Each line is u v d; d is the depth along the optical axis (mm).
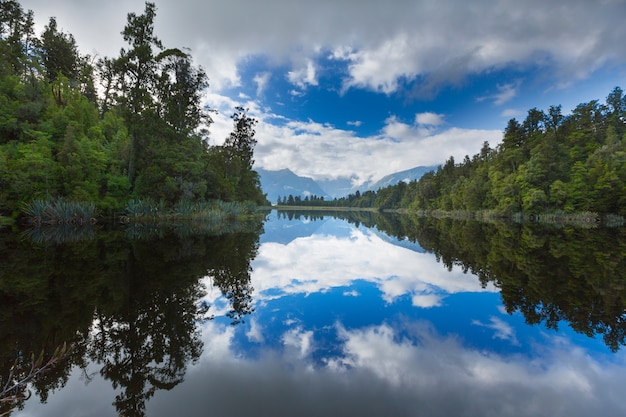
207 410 3338
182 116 35906
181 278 9617
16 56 35344
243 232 25531
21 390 3711
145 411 3307
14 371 4078
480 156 81438
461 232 29812
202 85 38875
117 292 7941
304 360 4645
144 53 32375
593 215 43219
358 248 18922
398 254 16391
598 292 8375
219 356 4719
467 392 3773
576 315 6602
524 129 64250
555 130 60031
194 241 18094
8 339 5070
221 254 14422
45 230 20516
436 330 5902
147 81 34250
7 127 25234
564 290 8648
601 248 17141
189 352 4840
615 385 3951
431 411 3365
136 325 5844
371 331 5812
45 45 43344
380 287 9336
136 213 28766
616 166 43188
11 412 3270
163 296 7723
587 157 49500
